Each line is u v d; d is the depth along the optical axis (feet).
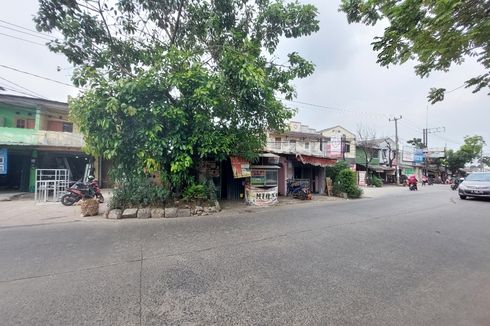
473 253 15.43
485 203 38.88
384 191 66.59
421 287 10.91
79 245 16.42
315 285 10.96
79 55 28.22
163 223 23.39
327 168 54.44
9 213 28.27
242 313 8.81
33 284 10.91
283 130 35.73
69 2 25.79
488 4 7.69
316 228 21.44
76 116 25.05
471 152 135.64
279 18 29.50
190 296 9.95
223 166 42.42
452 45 9.07
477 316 8.78
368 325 8.18
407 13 8.74
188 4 30.35
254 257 14.32
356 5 10.66
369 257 14.55
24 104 50.67
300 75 31.68
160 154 26.58
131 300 9.62
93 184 36.37
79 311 8.84
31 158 48.98
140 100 25.50
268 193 36.17
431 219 25.85
